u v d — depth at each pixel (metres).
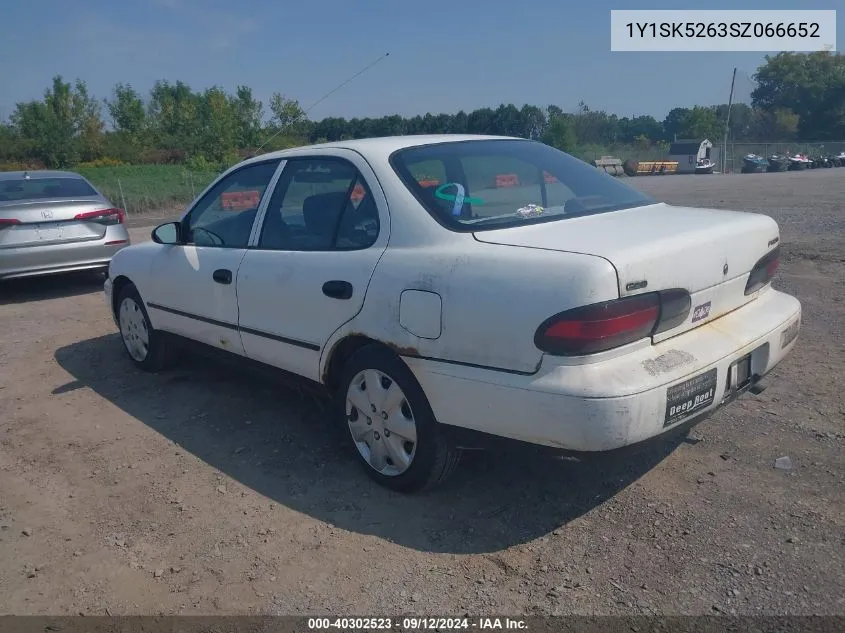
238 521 3.49
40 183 9.08
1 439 4.59
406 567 3.06
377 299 3.38
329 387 3.85
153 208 23.22
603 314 2.73
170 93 63.12
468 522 3.36
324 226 3.83
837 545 3.00
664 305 2.90
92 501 3.76
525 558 3.07
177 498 3.73
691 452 3.85
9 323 7.59
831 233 10.59
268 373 4.29
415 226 3.36
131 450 4.34
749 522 3.20
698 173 49.75
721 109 74.81
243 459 4.14
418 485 3.50
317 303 3.71
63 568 3.19
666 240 3.01
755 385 3.53
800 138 82.00
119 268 5.58
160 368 5.59
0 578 3.14
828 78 81.38
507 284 2.91
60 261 8.56
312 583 2.99
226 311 4.41
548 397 2.79
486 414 3.02
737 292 3.37
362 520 3.43
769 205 15.93
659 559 2.99
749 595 2.74
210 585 3.01
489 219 3.38
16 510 3.71
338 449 4.18
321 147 4.11
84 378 5.67
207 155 38.69
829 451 3.77
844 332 5.67
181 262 4.80
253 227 4.31
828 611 2.63
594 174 4.17
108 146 52.12
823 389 4.56
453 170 3.73
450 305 3.07
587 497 3.50
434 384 3.18
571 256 2.84
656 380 2.80
